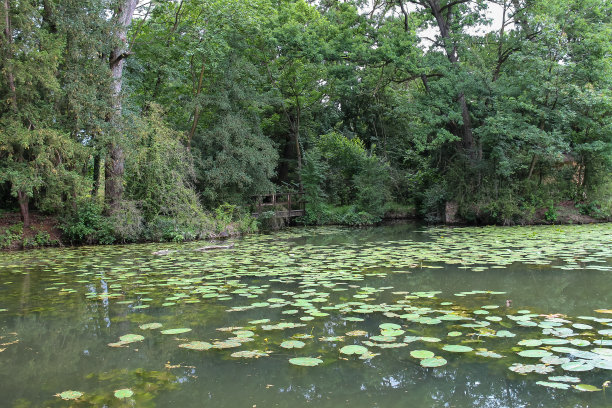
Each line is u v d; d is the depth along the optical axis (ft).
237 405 7.73
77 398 7.97
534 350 9.24
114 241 38.75
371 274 20.38
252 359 10.02
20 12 33.17
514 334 10.81
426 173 65.72
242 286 18.02
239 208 50.34
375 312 13.78
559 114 45.14
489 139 50.55
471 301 14.88
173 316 13.66
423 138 54.95
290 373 9.20
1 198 41.70
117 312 14.25
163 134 40.88
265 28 57.11
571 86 44.52
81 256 29.35
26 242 35.04
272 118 68.23
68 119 36.70
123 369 9.49
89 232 37.42
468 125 57.47
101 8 37.81
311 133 75.66
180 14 51.90
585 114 48.70
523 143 49.96
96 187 42.60
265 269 21.76
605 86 45.78
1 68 32.94
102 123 36.68
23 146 32.32
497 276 19.60
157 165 39.93
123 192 40.91
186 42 50.37
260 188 54.60
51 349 10.78
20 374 9.22
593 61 44.96
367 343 10.07
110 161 39.70
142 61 50.39
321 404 7.73
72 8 36.24
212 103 50.72
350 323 12.56
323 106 76.18
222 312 14.12
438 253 26.32
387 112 75.31
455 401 7.82
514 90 49.80
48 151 33.45
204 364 9.75
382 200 65.57
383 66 57.82
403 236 40.19
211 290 17.12
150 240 40.14
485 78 52.44
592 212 51.49
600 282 18.08
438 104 53.42
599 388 8.34
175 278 19.97
